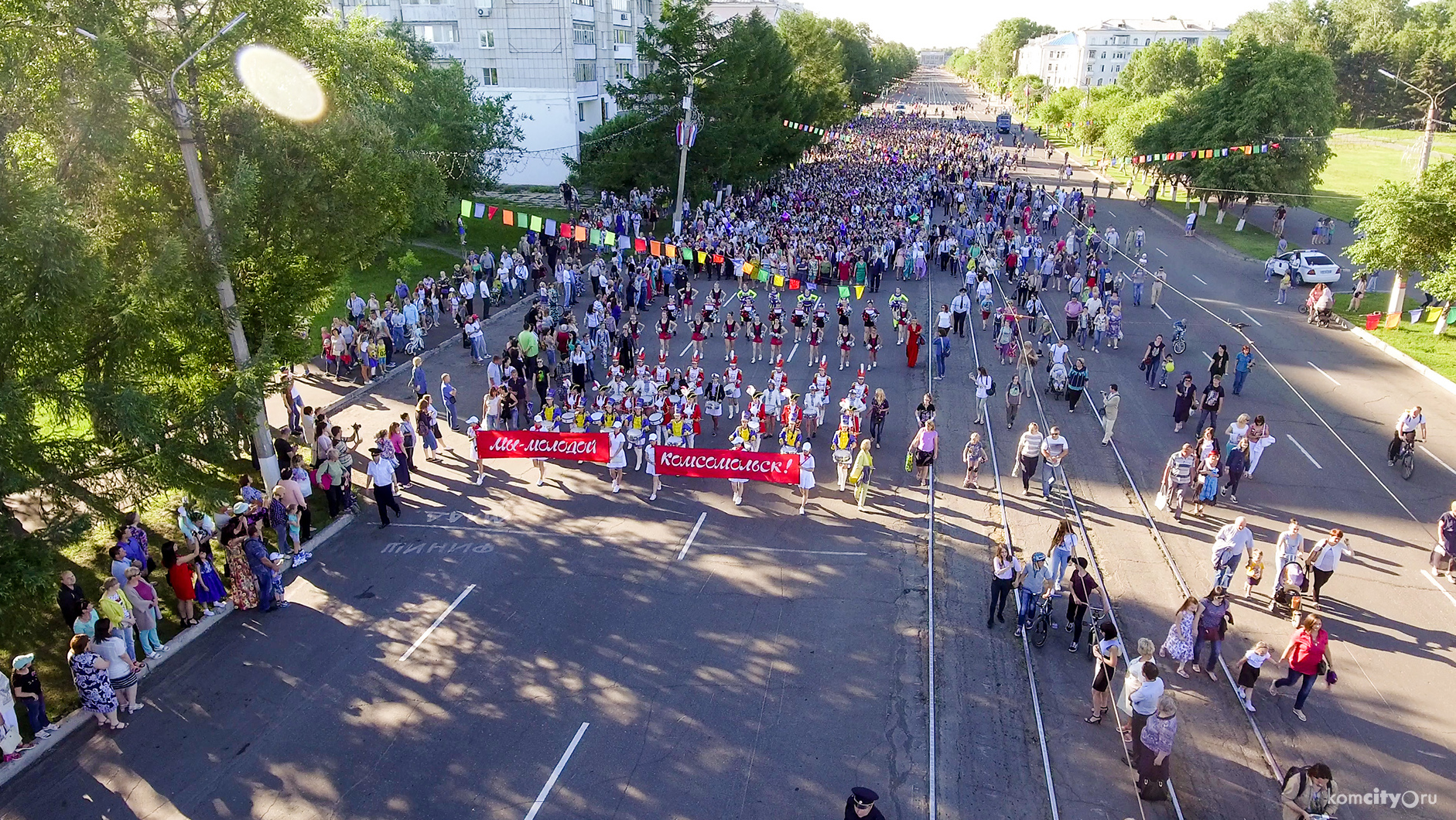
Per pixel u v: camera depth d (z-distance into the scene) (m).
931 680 13.59
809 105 64.19
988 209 53.75
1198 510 19.03
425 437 21.53
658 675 13.73
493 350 29.95
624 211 45.31
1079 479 20.66
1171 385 26.98
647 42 47.78
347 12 60.69
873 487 20.27
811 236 40.28
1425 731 12.58
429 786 11.51
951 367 28.64
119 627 13.05
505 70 62.44
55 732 12.24
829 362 29.06
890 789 11.51
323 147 17.64
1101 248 45.38
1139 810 11.16
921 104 171.50
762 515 18.94
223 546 17.05
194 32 16.50
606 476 20.91
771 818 11.01
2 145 13.03
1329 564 15.16
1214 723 12.78
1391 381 26.97
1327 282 38.12
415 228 38.34
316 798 11.32
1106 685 12.47
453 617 15.25
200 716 12.80
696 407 22.41
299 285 18.44
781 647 14.41
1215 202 56.69
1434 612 15.38
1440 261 29.61
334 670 13.84
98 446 13.29
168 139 16.39
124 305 14.04
